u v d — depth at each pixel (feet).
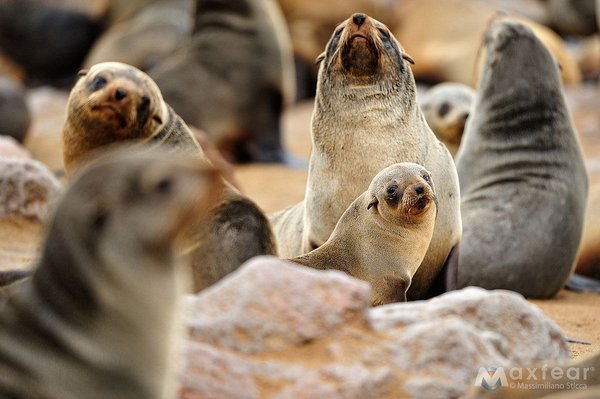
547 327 86.94
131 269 59.93
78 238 60.18
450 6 328.70
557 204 146.61
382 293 107.45
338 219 118.32
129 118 109.70
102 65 114.32
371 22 115.75
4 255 140.87
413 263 109.29
